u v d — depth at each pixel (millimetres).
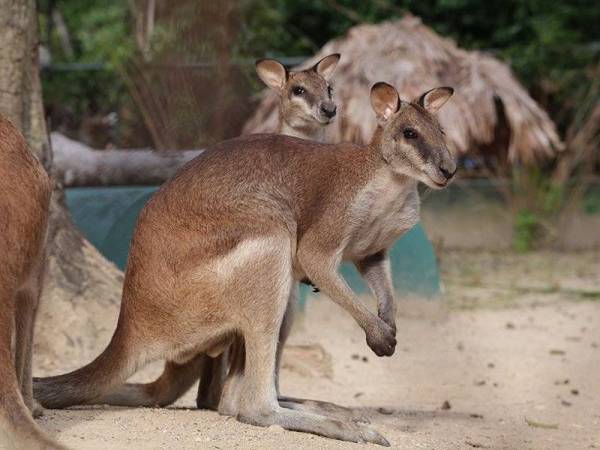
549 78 22125
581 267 19562
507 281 18000
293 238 7812
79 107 20281
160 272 7652
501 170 21547
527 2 24281
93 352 10203
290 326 8250
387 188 7898
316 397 10180
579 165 22094
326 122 11852
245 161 7816
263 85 18922
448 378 11297
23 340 6555
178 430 7309
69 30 26781
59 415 7512
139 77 18734
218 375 8422
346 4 24562
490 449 8047
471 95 17781
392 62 17156
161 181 15070
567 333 13914
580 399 10445
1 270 6164
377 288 8289
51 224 10406
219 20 18891
